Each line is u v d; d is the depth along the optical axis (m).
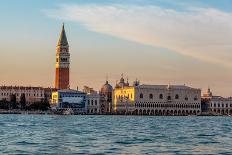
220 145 124.06
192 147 117.94
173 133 174.00
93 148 112.12
